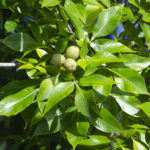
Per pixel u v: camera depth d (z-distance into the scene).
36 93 1.12
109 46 1.15
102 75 1.09
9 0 1.22
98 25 1.16
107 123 1.11
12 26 1.26
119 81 1.14
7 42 1.12
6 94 1.14
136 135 1.20
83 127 1.12
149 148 1.19
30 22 1.19
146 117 1.24
